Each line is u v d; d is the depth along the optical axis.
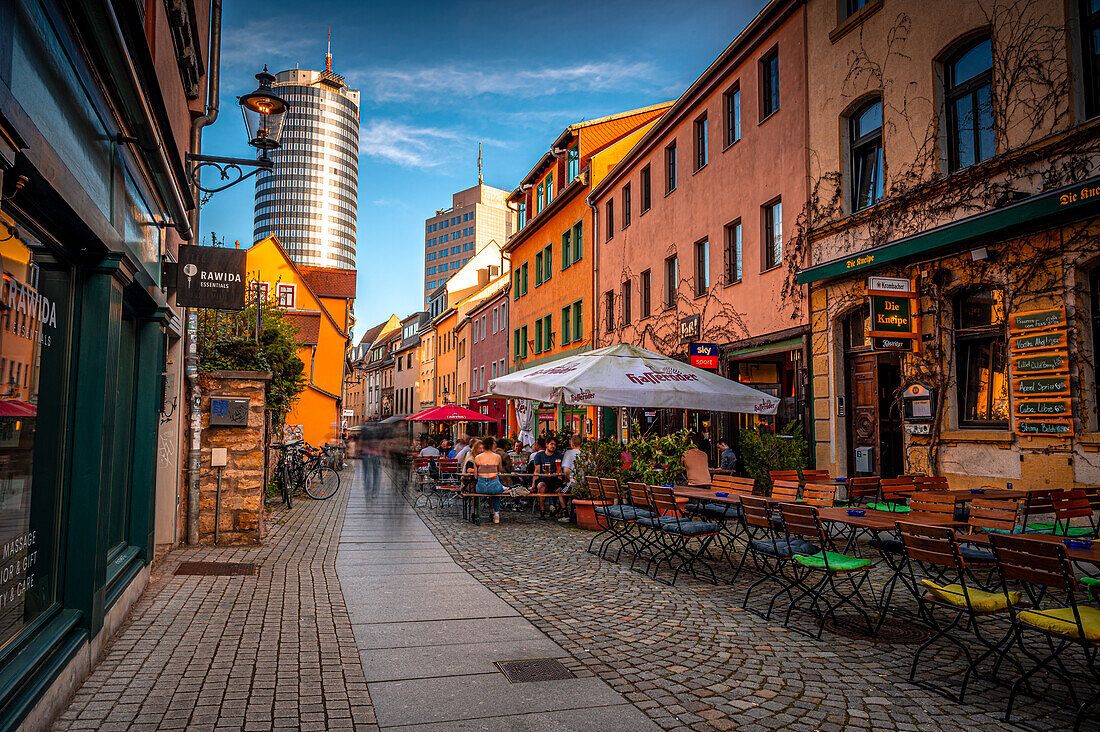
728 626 5.98
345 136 181.62
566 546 10.19
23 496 3.83
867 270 12.45
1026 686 4.49
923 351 11.18
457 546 10.17
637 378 11.38
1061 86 9.16
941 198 10.95
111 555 6.04
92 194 4.43
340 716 3.99
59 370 4.38
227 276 8.17
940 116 11.19
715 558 9.14
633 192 23.38
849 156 13.41
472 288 54.75
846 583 7.64
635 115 30.20
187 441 10.17
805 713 4.12
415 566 8.60
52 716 3.80
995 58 10.12
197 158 9.04
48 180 3.40
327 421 39.34
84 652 4.46
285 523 12.58
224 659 4.95
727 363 17.19
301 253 174.88
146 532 7.11
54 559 4.36
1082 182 8.41
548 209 30.67
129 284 5.55
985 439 10.02
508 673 4.75
